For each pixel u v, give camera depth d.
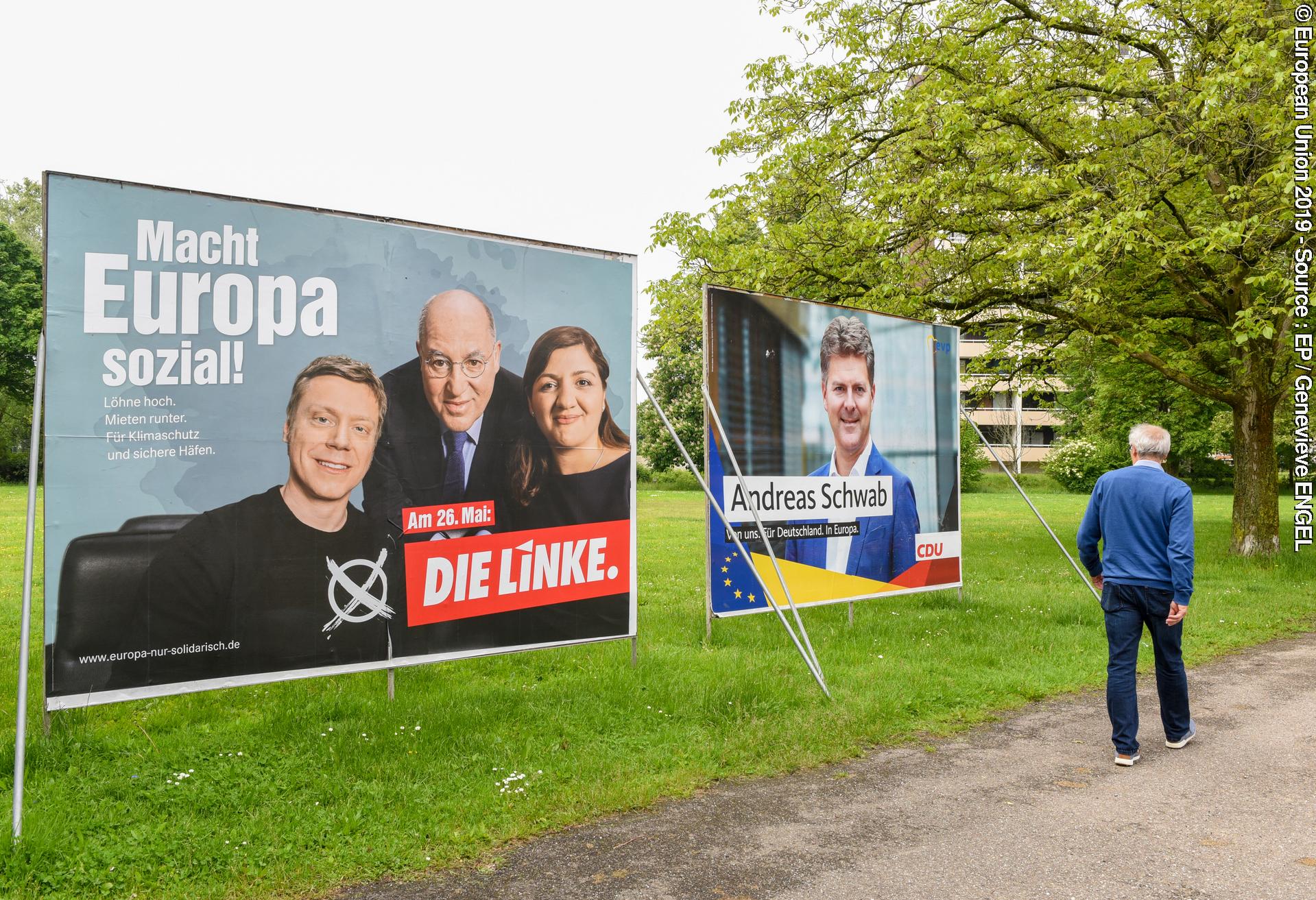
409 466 6.44
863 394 9.61
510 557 6.89
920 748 5.70
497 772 5.05
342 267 6.15
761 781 5.09
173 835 4.21
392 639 6.36
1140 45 14.38
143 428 5.46
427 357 6.50
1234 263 13.92
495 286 6.84
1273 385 15.16
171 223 5.54
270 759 5.19
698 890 3.72
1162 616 5.37
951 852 4.08
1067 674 7.47
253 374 5.82
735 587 8.55
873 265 14.85
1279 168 11.55
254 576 5.82
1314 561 14.58
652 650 8.14
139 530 5.46
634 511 7.58
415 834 4.25
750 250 14.83
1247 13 12.06
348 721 5.79
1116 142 13.84
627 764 5.25
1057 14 14.76
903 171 14.27
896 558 9.90
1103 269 12.45
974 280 15.03
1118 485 5.50
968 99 14.23
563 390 7.17
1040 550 16.88
